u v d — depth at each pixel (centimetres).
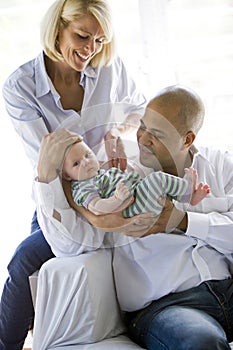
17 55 218
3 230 232
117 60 177
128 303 157
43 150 145
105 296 152
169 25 211
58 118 171
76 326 148
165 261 154
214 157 168
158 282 153
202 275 153
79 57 160
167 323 139
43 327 150
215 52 211
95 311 148
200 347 129
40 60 167
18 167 229
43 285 149
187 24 210
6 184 230
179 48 212
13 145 228
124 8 211
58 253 156
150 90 215
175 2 208
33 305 172
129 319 163
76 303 146
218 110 215
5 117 226
